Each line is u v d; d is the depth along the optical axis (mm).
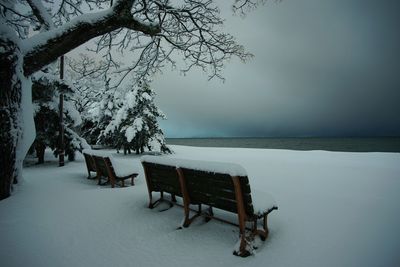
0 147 4742
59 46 5148
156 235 3303
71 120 12047
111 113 22344
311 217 3955
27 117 5449
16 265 2523
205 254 2811
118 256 2762
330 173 8805
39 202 4605
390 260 2584
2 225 3539
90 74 8148
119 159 15055
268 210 3115
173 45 8203
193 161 3285
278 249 2891
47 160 13836
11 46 4594
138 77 8742
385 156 15062
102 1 7918
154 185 4348
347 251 2799
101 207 4336
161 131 19281
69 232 3355
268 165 11148
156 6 7578
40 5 6387
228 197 3033
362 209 4383
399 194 5590
